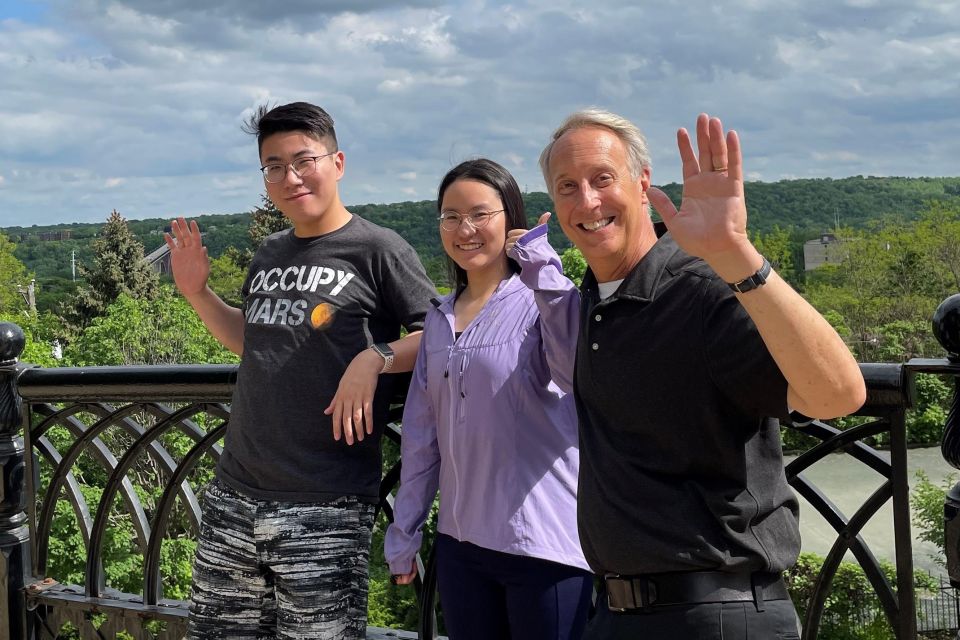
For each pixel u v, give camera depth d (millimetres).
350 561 2160
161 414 2631
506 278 2111
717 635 1465
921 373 1703
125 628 2715
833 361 1293
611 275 1623
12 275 68438
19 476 2859
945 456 1708
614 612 1592
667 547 1492
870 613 12453
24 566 2887
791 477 1901
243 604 2246
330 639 2123
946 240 42188
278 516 2127
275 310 2201
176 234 2531
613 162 1565
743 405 1440
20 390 2809
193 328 27938
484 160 2115
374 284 2203
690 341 1456
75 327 50094
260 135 2213
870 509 1796
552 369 1910
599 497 1579
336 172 2242
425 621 2320
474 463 1974
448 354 2043
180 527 17594
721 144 1293
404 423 2127
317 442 2146
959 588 1732
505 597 2002
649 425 1515
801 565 12898
